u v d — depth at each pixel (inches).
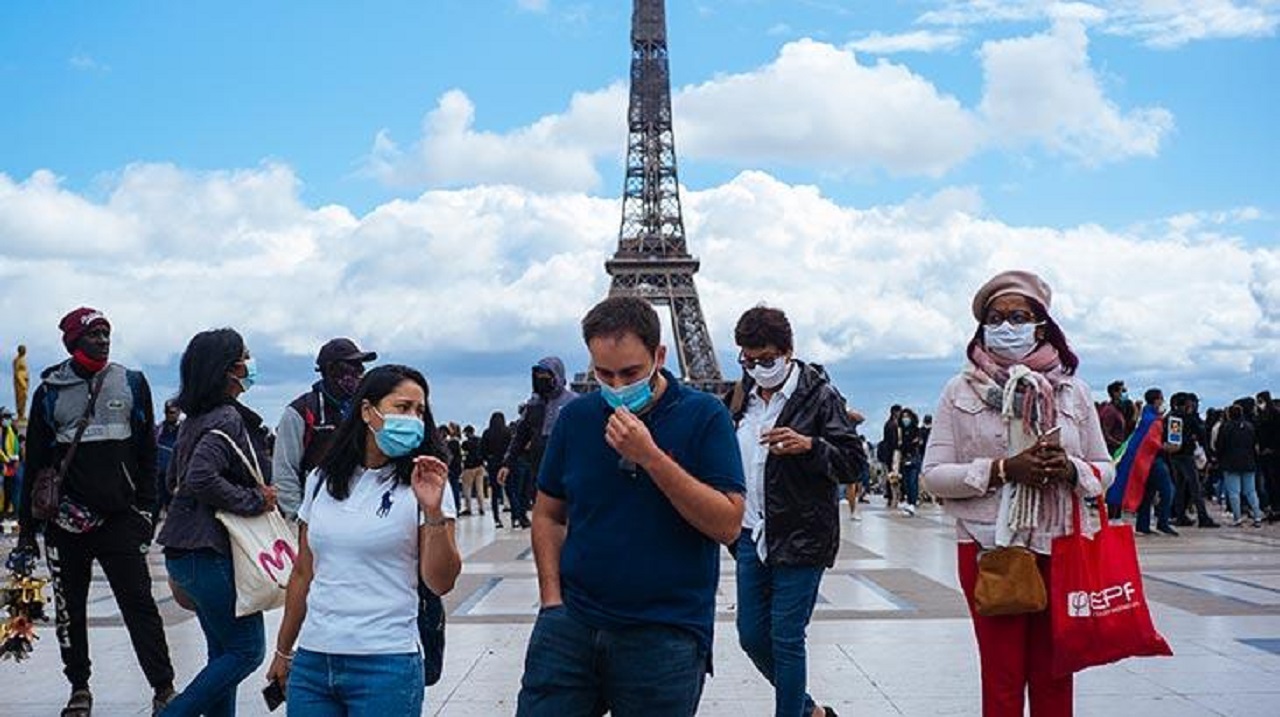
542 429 642.8
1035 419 282.4
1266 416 1229.7
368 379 261.6
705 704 424.2
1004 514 279.4
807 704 361.7
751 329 349.7
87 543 402.9
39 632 587.5
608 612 230.7
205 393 347.3
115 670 491.8
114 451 399.9
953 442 293.9
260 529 339.3
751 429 362.3
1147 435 346.9
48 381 403.2
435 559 251.9
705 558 235.3
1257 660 478.0
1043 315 293.0
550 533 246.2
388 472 260.8
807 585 343.9
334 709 253.4
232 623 342.0
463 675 471.2
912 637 545.3
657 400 237.1
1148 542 1018.1
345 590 253.1
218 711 348.5
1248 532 1136.2
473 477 1550.2
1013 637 283.9
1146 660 479.8
